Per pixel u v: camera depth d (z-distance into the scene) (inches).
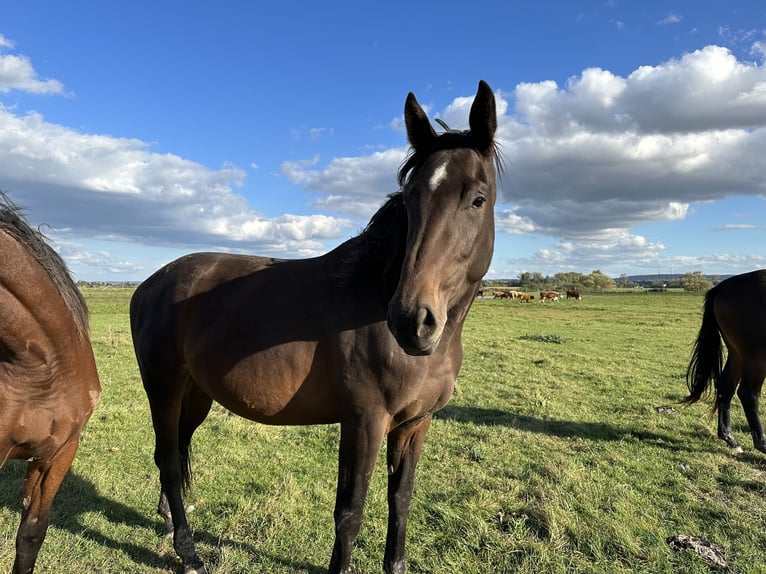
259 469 168.4
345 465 85.8
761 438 185.8
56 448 75.1
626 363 407.8
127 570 108.3
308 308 91.3
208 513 135.0
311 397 91.0
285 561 113.1
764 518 135.3
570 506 137.9
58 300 72.2
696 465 176.7
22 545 79.9
